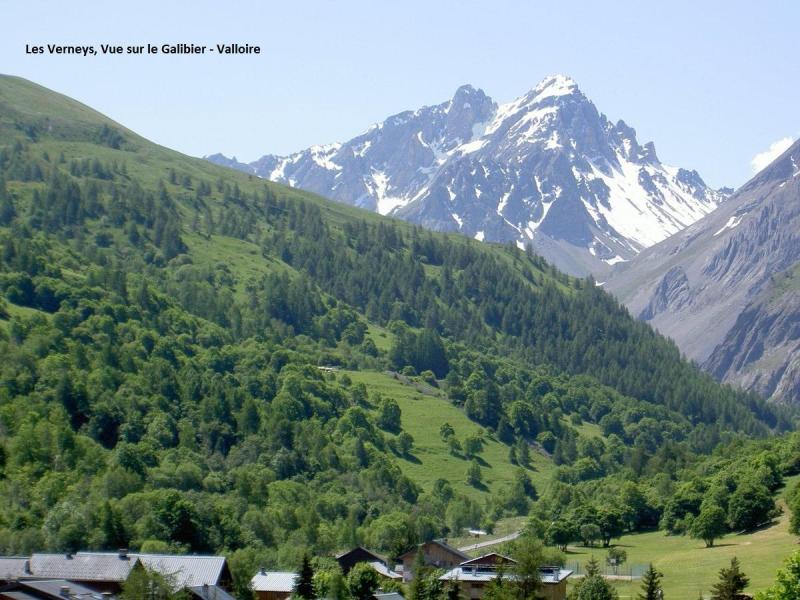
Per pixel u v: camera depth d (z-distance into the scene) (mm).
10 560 171375
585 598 184250
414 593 183875
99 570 167750
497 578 178500
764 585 199250
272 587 187250
